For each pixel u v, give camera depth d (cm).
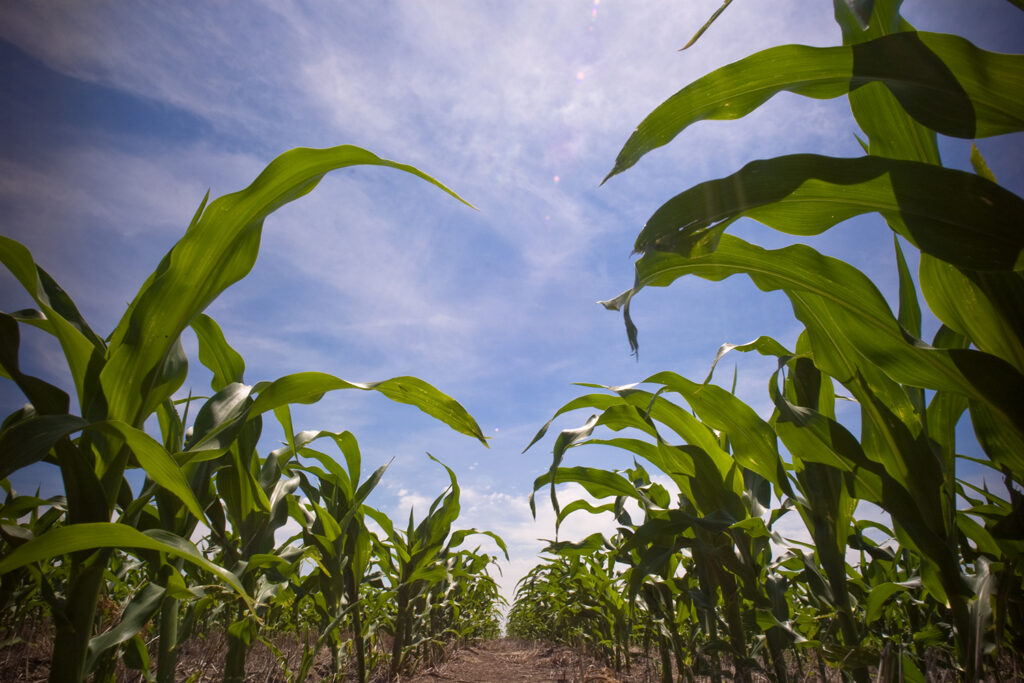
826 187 87
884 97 93
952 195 77
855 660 107
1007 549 98
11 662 201
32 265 93
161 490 129
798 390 131
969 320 93
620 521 213
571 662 378
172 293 99
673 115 82
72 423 77
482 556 409
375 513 258
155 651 152
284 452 174
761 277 111
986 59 70
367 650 250
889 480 106
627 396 149
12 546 87
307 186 105
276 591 187
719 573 152
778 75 80
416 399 122
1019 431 87
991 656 131
